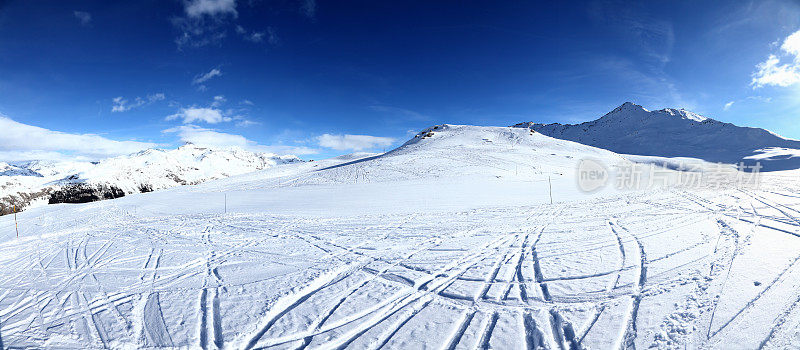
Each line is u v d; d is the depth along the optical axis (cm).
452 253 889
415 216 1611
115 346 472
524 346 421
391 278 705
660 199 1695
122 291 692
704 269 616
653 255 735
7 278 840
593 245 873
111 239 1326
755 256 663
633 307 495
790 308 449
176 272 818
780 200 1355
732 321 430
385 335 467
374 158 7494
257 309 568
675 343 398
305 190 3625
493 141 7925
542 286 605
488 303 551
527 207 1753
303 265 837
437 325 488
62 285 754
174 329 510
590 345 410
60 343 485
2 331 529
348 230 1315
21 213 3022
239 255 970
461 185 3453
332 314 539
